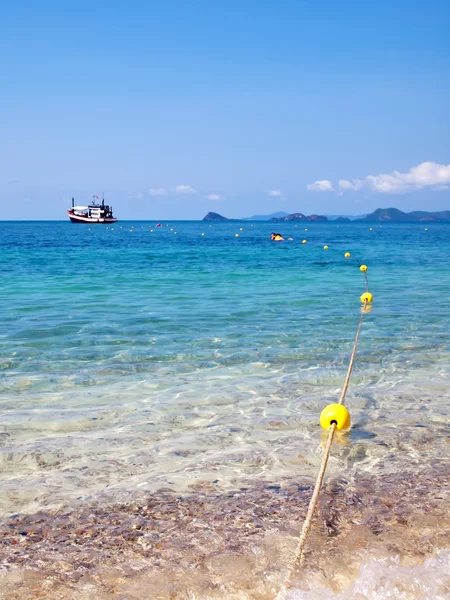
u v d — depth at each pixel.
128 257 25.80
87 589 2.69
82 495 3.63
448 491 3.65
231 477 3.88
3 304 11.22
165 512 3.40
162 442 4.51
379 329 8.85
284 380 6.20
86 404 5.39
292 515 3.35
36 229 98.12
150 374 6.40
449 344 7.86
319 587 2.69
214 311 10.52
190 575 2.79
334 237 61.44
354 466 4.06
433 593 2.62
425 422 4.96
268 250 33.16
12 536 3.15
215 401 5.50
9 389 5.82
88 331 8.61
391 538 3.08
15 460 4.14
